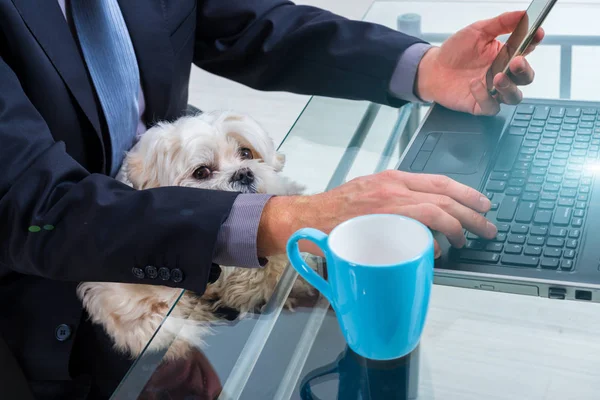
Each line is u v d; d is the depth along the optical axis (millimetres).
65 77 1045
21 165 851
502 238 771
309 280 689
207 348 729
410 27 1238
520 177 871
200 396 673
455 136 983
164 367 708
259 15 1254
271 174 1115
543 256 740
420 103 1107
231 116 1246
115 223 805
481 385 660
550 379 658
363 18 1296
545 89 1072
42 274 856
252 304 787
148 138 1159
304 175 954
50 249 826
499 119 1013
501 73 1001
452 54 1059
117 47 1122
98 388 1004
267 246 805
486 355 687
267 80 1261
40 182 843
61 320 1025
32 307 1032
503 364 680
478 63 1060
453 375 666
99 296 1035
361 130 1054
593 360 673
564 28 1227
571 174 868
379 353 678
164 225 789
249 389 680
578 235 762
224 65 1311
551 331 711
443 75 1066
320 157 997
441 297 753
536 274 721
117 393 685
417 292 626
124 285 1031
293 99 2297
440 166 917
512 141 956
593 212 794
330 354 708
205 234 780
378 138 1035
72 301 1044
